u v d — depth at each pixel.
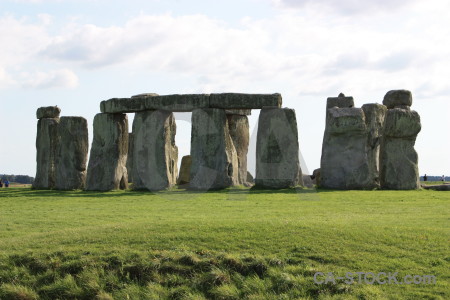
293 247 17.44
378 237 17.95
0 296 16.78
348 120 36.00
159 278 16.77
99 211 25.73
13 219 23.62
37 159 41.19
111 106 37.44
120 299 16.36
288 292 15.71
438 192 33.91
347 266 16.36
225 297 15.96
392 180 36.66
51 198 31.66
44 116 41.09
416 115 36.88
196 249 17.72
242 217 22.67
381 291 15.25
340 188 36.09
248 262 16.78
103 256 17.59
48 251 18.11
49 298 16.70
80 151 38.81
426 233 18.23
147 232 19.17
